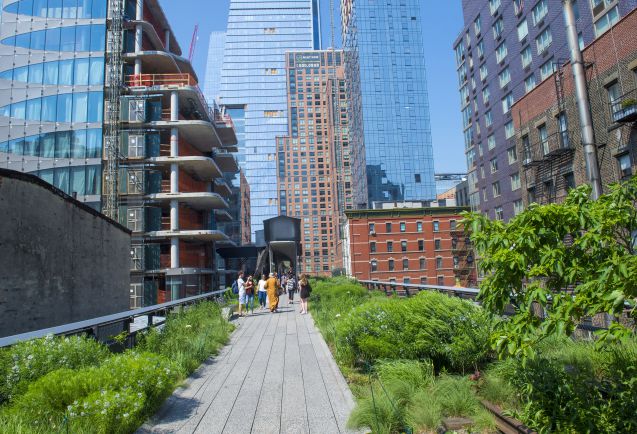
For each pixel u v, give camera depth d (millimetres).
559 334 3371
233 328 14445
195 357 9398
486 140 55250
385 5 124375
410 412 5527
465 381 6328
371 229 86000
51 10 45094
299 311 19781
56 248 18391
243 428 5672
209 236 46062
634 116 22375
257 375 8359
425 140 118500
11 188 15734
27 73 43719
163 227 47969
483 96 56344
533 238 3924
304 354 10094
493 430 5094
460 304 7859
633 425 3953
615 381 4578
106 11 45594
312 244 192250
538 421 4422
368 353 7879
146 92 46469
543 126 31484
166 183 48188
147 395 6031
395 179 116250
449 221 86500
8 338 6066
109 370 5801
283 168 198250
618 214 3975
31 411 4941
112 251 23969
